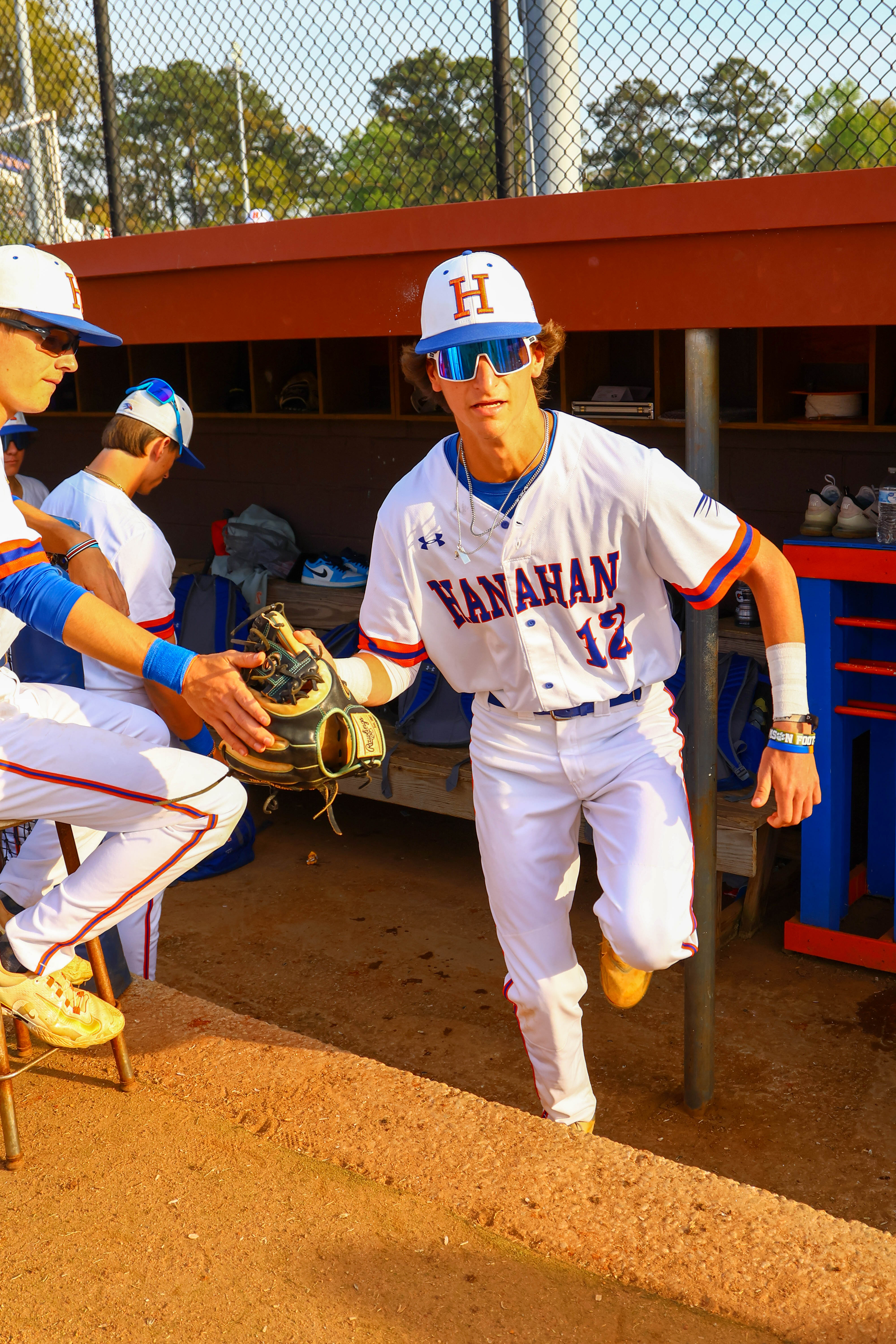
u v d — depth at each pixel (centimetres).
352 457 571
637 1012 369
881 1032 346
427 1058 349
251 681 185
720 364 464
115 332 429
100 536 310
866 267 262
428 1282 169
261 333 388
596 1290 166
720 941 399
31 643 294
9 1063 219
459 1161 194
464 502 206
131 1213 186
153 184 536
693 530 201
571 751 219
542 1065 238
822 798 372
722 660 429
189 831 198
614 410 470
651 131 401
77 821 193
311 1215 184
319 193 486
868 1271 166
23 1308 167
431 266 341
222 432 614
